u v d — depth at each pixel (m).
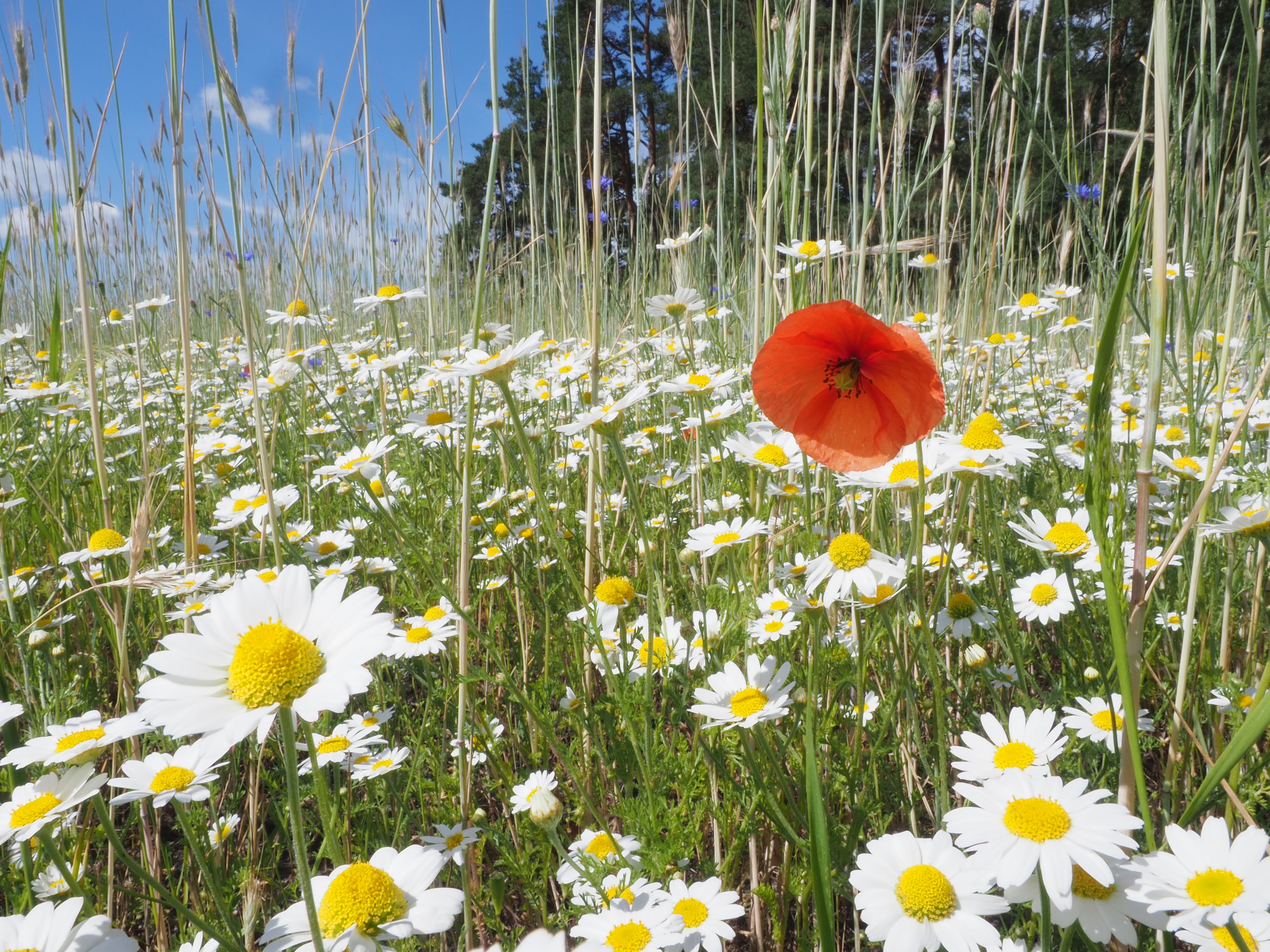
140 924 0.31
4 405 0.56
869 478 0.27
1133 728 0.19
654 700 0.33
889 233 0.40
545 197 0.70
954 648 0.35
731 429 0.44
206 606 0.35
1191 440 0.29
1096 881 0.18
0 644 0.32
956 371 0.55
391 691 0.40
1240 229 0.31
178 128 0.35
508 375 0.26
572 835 0.31
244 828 0.34
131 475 0.59
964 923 0.19
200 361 0.84
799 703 0.26
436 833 0.29
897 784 0.28
